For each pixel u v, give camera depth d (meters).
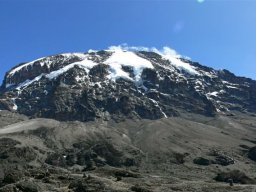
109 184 99.00
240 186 118.56
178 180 143.75
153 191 96.56
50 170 132.00
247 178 189.88
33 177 106.56
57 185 97.44
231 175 191.00
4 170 169.88
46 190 89.44
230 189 112.06
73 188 92.06
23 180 97.25
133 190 94.94
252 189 111.94
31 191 86.38
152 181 123.88
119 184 101.88
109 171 136.88
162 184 116.62
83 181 95.12
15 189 84.81
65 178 107.12
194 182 133.62
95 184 93.31
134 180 120.62
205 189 110.94
